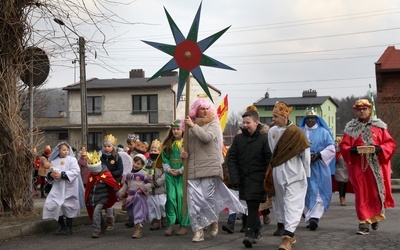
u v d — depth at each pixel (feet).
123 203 34.50
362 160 28.43
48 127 155.63
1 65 30.81
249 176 24.68
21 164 31.09
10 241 26.73
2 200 30.66
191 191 26.71
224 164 29.48
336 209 42.57
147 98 144.46
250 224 24.81
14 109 30.96
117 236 28.63
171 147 29.09
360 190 28.40
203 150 26.86
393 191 67.72
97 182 28.50
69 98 151.12
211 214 26.96
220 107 39.45
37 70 32.83
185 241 26.78
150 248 24.85
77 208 28.86
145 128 144.77
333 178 46.19
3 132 30.42
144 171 28.94
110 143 30.01
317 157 30.32
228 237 27.94
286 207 23.53
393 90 99.50
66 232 29.01
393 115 95.76
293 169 23.67
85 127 86.69
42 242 26.53
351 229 30.19
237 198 29.68
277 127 24.66
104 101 147.54
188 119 26.48
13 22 30.66
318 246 24.76
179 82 26.89
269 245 25.39
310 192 30.19
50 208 28.17
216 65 26.55
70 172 28.50
